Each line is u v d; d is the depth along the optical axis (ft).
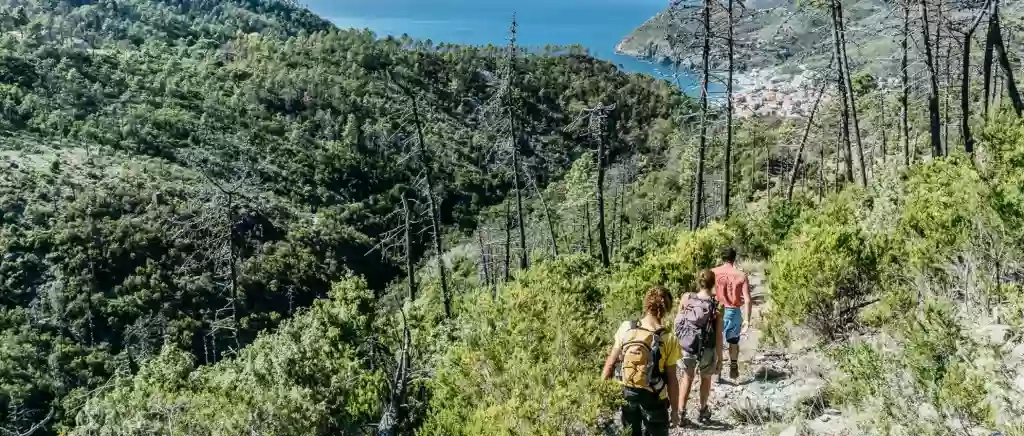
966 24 61.62
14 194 290.56
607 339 23.93
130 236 279.28
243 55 617.21
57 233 273.13
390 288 175.73
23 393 204.23
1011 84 53.16
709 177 208.54
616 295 31.24
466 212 382.83
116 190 313.12
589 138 96.94
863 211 43.96
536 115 449.89
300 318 38.42
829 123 159.12
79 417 44.86
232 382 37.81
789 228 52.85
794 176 113.70
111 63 538.06
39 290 254.47
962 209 22.98
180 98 500.74
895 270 24.38
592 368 21.34
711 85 72.33
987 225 20.66
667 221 206.39
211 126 459.32
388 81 84.58
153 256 277.44
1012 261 20.10
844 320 24.11
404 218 83.97
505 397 20.27
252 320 259.19
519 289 25.79
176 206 313.73
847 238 25.30
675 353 16.22
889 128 134.10
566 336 22.35
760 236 55.16
